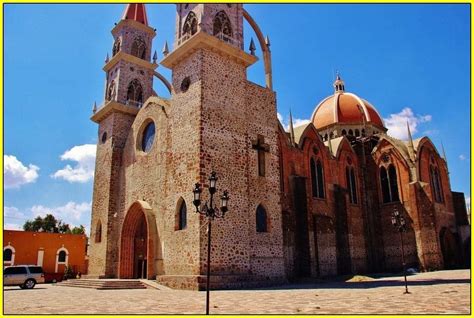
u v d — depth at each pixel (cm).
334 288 2520
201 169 2848
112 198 4053
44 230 8356
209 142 2956
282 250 3244
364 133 5838
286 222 3681
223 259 2773
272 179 3366
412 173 4781
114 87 4472
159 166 3475
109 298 2141
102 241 3984
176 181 3066
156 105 3756
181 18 3503
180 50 3222
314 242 3884
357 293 2092
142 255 3762
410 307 1441
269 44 3816
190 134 3016
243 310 1468
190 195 2883
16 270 3350
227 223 2878
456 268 4688
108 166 4188
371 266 4709
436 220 4700
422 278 3312
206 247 2728
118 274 3597
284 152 3956
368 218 4875
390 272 4644
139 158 3847
